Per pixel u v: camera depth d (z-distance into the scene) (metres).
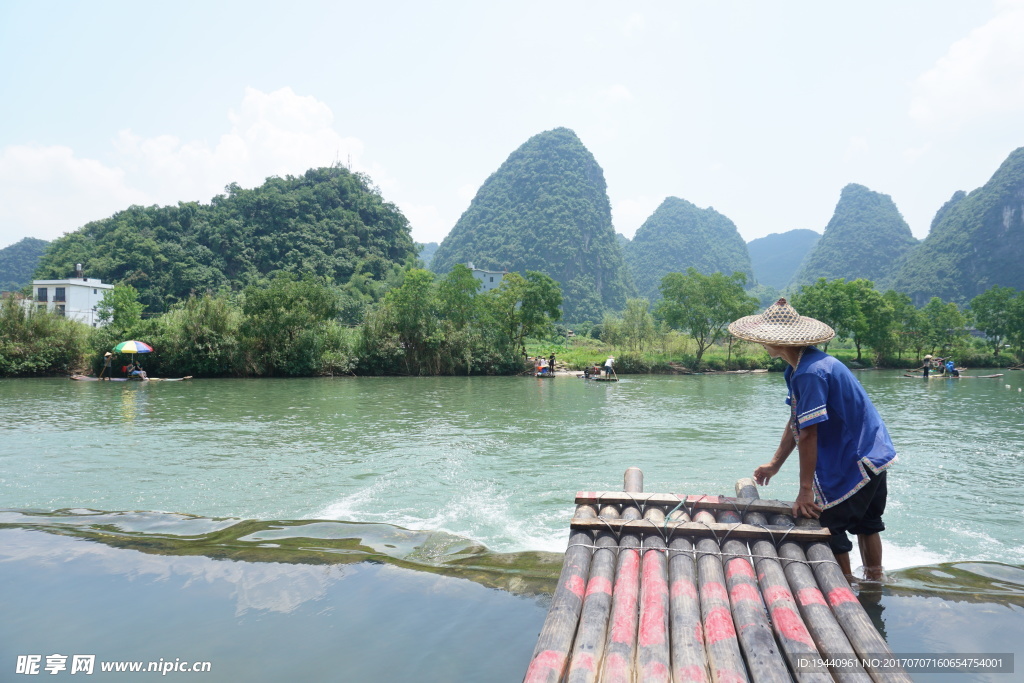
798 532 3.55
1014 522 6.04
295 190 139.38
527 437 11.79
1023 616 3.50
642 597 3.07
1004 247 173.88
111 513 5.71
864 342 56.81
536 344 68.62
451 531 5.61
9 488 7.42
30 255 193.12
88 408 16.81
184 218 121.19
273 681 2.77
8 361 29.95
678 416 15.66
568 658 2.63
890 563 4.75
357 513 6.30
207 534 5.07
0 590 3.88
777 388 27.73
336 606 3.64
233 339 32.66
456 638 3.22
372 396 21.59
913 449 10.68
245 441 11.16
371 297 110.81
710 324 50.12
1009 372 47.88
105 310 50.69
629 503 4.09
